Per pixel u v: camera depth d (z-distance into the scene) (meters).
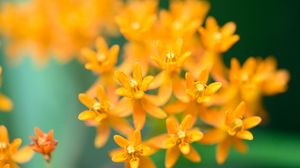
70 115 0.27
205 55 0.22
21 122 0.27
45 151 0.19
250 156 0.24
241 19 0.28
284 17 0.28
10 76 0.28
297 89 0.28
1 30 0.28
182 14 0.23
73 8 0.27
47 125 0.27
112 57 0.21
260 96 0.24
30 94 0.27
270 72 0.24
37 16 0.27
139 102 0.20
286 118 0.28
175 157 0.20
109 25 0.27
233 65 0.22
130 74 0.22
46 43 0.27
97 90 0.20
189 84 0.20
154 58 0.20
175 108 0.20
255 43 0.28
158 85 0.21
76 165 0.27
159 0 0.28
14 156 0.20
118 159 0.19
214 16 0.28
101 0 0.27
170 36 0.22
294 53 0.28
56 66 0.27
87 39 0.27
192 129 0.21
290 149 0.24
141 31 0.22
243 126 0.20
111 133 0.27
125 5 0.28
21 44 0.28
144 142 0.20
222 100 0.22
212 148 0.24
